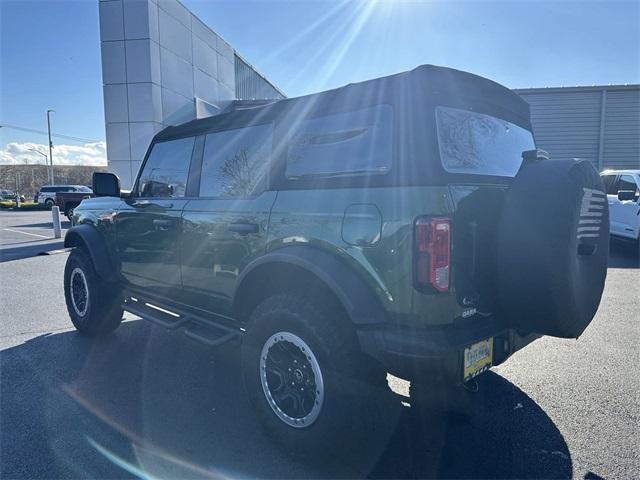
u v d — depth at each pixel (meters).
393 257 2.02
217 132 3.13
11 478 2.26
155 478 2.27
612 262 8.98
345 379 2.21
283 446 2.46
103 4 13.22
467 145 2.35
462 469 2.33
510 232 2.12
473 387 2.38
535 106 16.36
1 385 3.36
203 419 2.87
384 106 2.18
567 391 3.20
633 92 15.50
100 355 3.99
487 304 2.24
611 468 2.31
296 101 2.59
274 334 2.48
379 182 2.12
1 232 15.78
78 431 2.71
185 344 4.30
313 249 2.34
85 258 4.34
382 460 2.41
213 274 3.03
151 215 3.56
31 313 5.42
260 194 2.72
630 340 4.31
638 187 9.38
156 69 13.47
